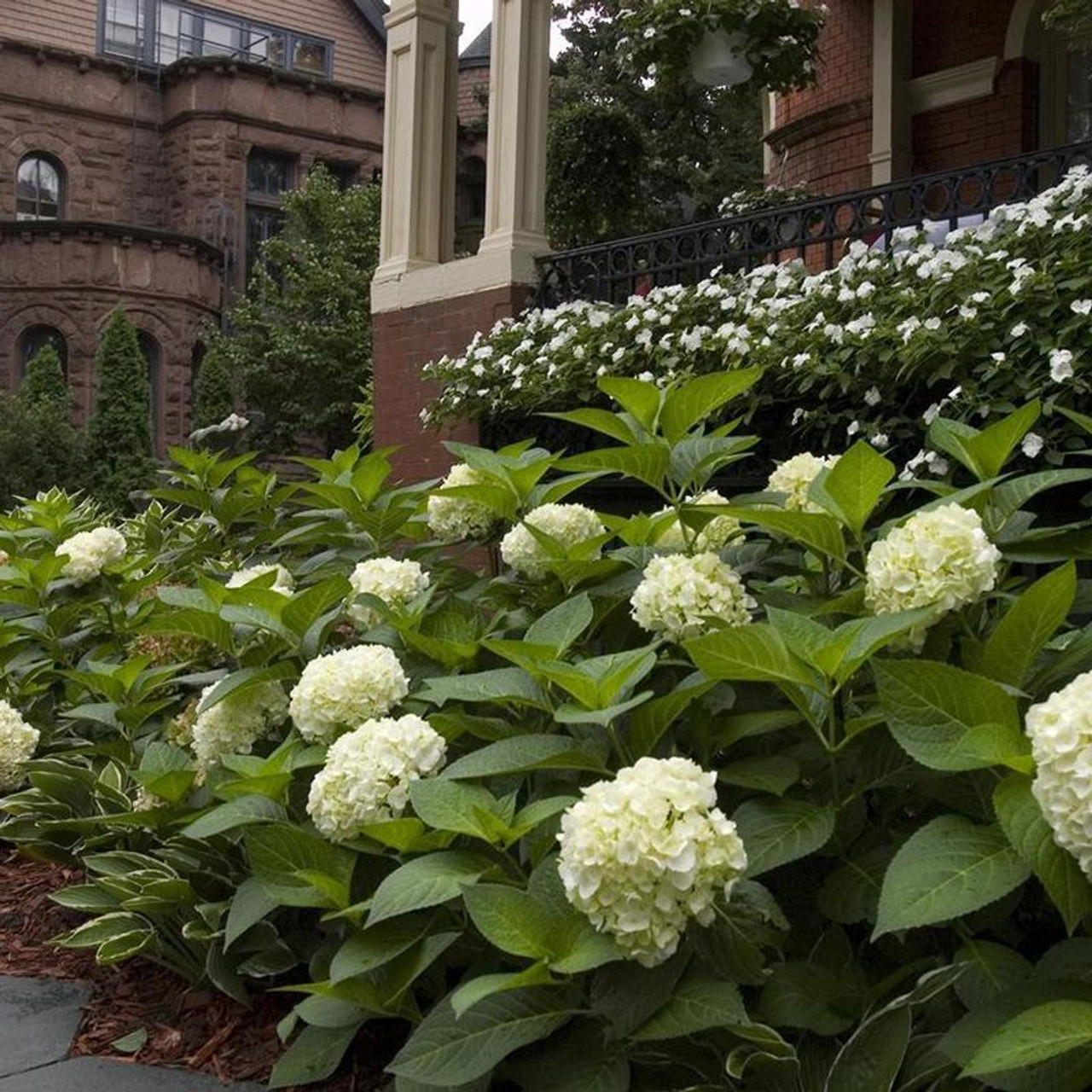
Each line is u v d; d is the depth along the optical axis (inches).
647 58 292.5
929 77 348.5
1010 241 167.6
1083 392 143.9
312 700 88.7
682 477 98.3
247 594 101.7
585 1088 65.2
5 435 661.3
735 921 66.2
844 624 67.8
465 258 273.9
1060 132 340.5
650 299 219.1
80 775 123.6
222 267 896.9
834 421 174.1
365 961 72.6
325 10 1009.5
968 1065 50.3
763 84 303.3
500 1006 67.0
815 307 187.6
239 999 90.4
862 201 216.2
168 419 844.0
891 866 57.6
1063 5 230.1
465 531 122.6
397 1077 70.2
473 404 241.4
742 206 352.2
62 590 148.7
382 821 77.4
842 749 76.3
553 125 365.4
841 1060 62.1
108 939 95.9
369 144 967.6
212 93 909.8
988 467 87.0
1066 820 52.2
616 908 60.9
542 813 72.4
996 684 60.0
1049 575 64.7
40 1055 87.4
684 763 63.4
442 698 82.2
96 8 909.8
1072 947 59.2
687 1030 61.1
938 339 158.4
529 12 267.0
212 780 99.4
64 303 825.5
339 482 134.6
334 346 772.0
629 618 100.2
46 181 890.7
